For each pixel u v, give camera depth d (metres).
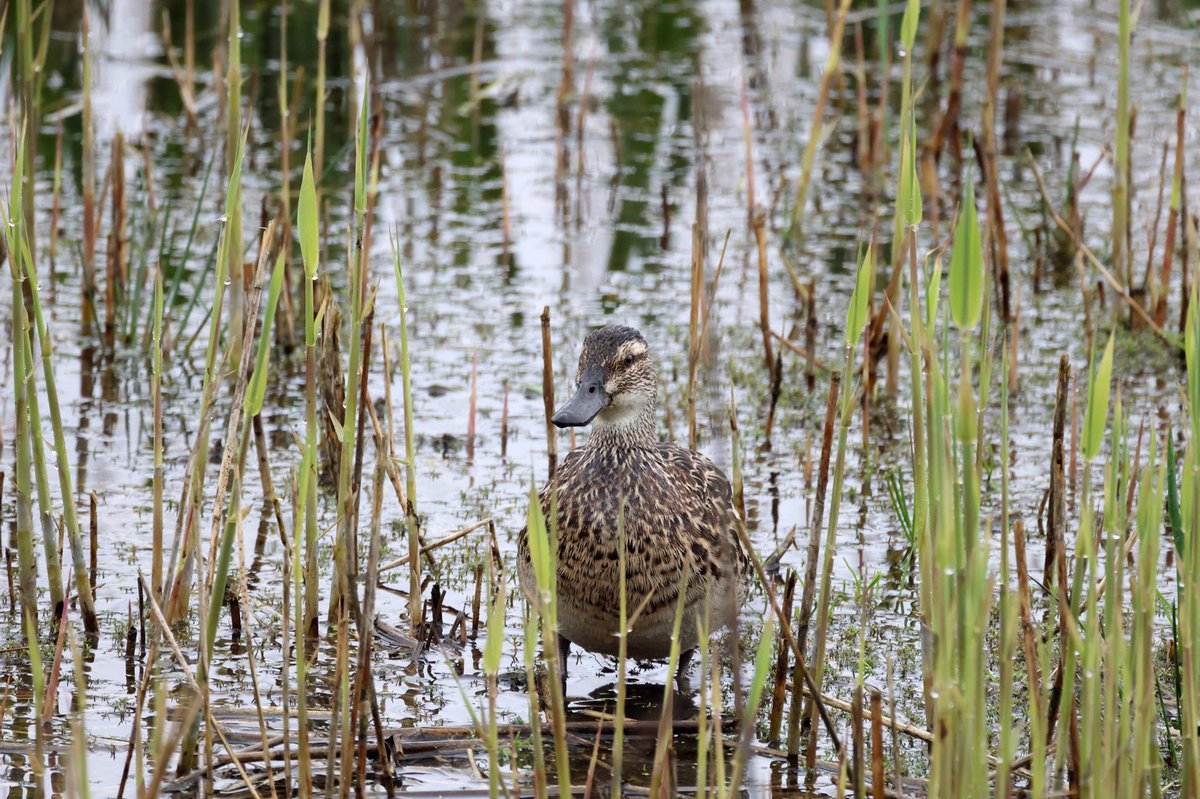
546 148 19.58
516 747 8.34
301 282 15.80
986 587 6.46
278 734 8.39
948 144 19.16
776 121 20.36
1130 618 9.52
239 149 7.82
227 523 7.83
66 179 17.66
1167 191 17.94
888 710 8.84
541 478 12.15
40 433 9.02
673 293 15.80
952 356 13.97
